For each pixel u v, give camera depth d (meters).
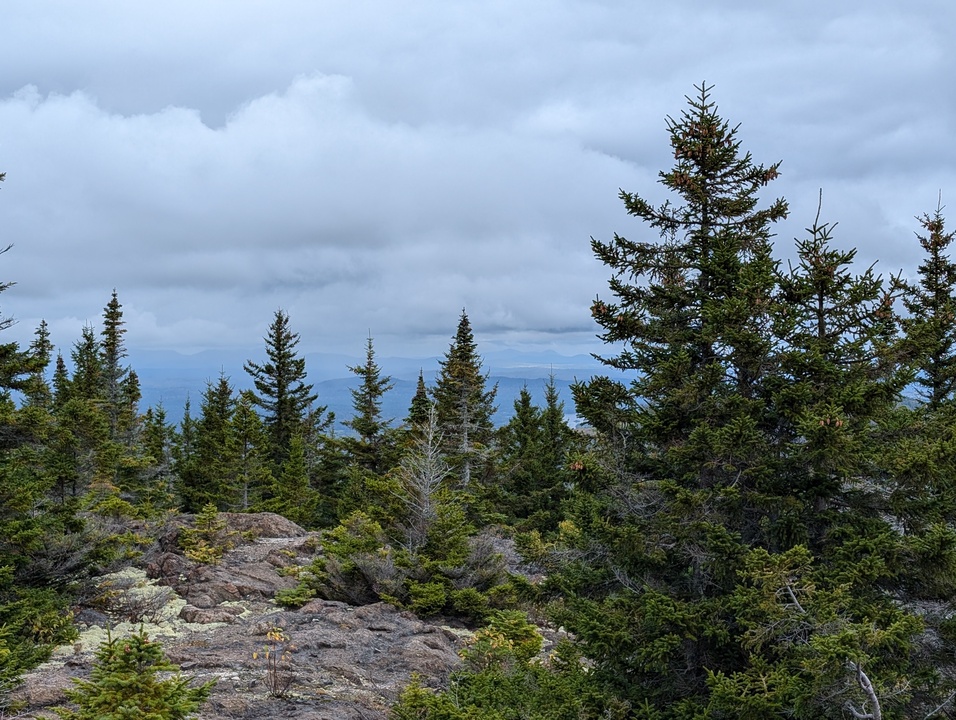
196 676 11.95
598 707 10.14
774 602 8.91
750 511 11.45
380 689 12.47
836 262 10.95
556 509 40.69
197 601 17.48
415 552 19.94
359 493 34.88
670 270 12.62
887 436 10.66
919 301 22.11
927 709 9.43
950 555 8.84
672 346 11.91
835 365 10.56
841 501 10.96
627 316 12.15
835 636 7.75
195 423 56.84
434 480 22.17
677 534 10.90
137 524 23.95
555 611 11.96
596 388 12.41
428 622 17.78
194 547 21.23
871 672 8.95
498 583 19.42
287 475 39.41
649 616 10.29
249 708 10.72
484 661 12.86
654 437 11.73
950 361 17.44
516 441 45.53
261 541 25.33
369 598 19.08
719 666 10.67
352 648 14.30
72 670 12.01
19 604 13.43
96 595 16.83
